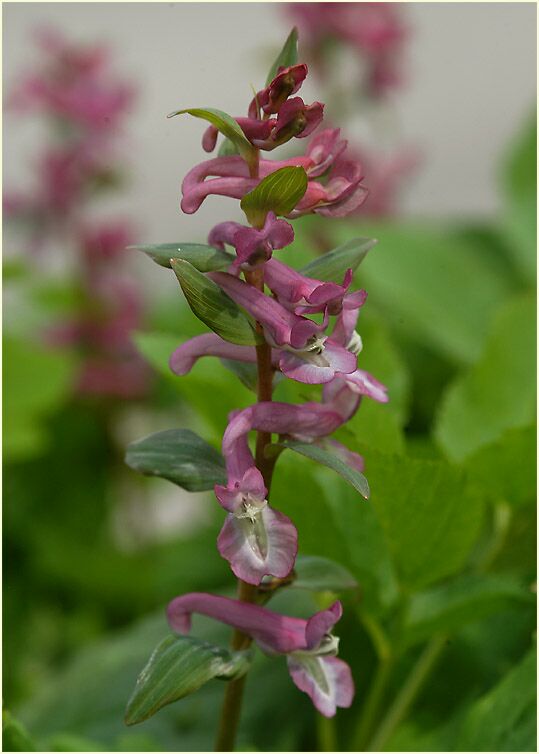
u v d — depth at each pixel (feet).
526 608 1.17
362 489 0.89
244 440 0.93
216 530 1.58
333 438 1.03
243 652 0.96
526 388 1.21
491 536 1.32
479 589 1.08
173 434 0.97
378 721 1.20
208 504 1.67
